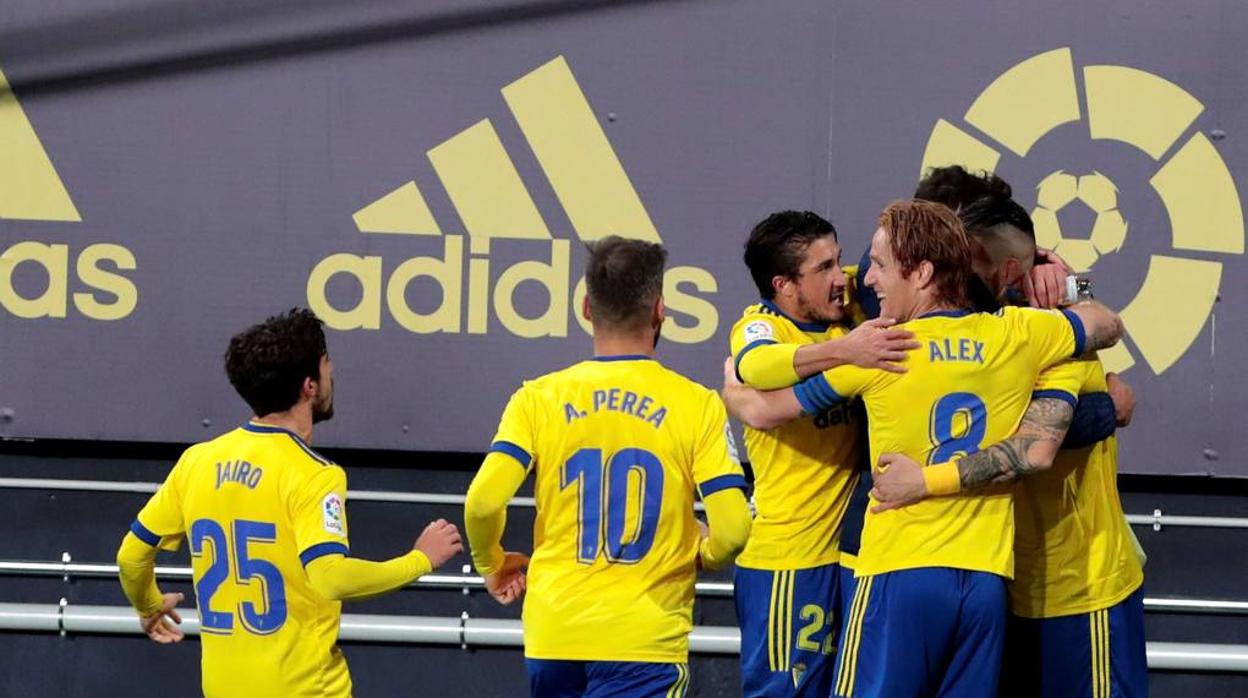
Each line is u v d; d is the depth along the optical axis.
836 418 14.13
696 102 18.05
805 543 14.25
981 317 12.37
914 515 12.32
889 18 18.02
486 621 17.42
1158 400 17.89
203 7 18.02
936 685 12.45
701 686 17.48
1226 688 17.20
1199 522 18.02
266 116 18.02
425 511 18.47
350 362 18.09
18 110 17.94
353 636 17.23
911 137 17.95
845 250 17.95
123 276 18.00
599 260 12.16
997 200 13.16
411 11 18.08
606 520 11.80
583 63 18.08
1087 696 13.20
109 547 18.23
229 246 18.03
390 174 18.06
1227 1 17.94
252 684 12.41
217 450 12.70
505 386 18.11
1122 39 17.95
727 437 12.03
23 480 18.16
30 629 17.28
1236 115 17.92
